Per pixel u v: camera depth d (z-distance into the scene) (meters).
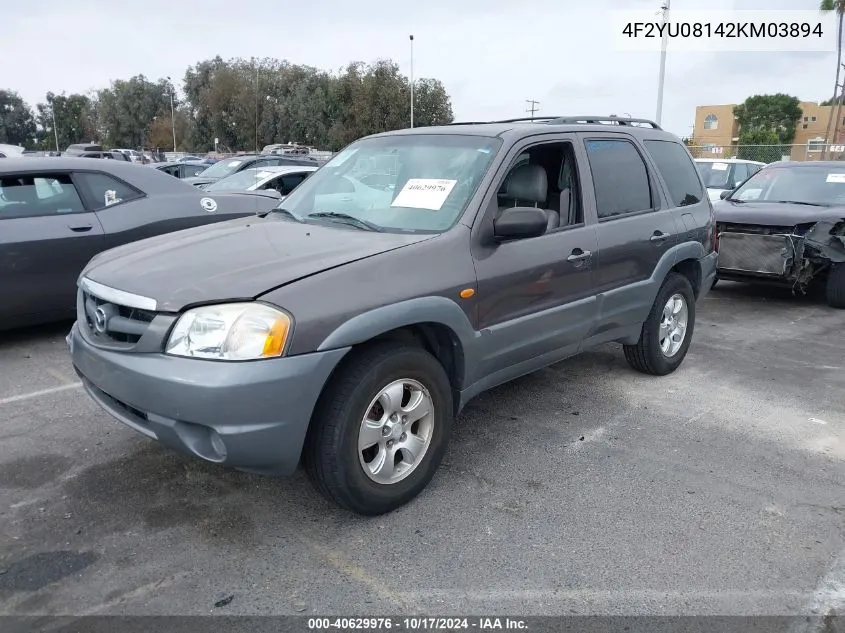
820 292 8.90
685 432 4.41
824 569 2.97
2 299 5.60
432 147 4.16
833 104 35.66
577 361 5.86
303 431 2.92
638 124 5.39
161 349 2.88
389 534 3.18
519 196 4.07
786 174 9.25
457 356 3.56
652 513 3.40
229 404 2.75
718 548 3.11
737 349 6.38
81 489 3.51
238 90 55.91
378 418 3.23
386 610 2.67
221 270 3.08
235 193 7.20
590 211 4.40
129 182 6.40
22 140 96.25
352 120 47.38
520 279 3.81
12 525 3.18
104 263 3.54
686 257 5.23
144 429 2.99
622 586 2.83
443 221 3.63
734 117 70.38
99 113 76.06
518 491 3.60
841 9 33.84
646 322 5.15
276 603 2.69
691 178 5.66
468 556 3.02
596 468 3.87
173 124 64.38
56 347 5.91
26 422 4.33
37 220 5.76
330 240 3.49
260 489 3.55
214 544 3.07
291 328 2.83
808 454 4.11
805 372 5.70
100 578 2.82
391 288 3.16
